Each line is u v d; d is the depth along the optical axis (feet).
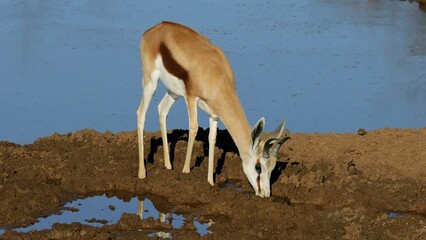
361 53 187.01
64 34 194.49
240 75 169.89
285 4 225.76
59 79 166.61
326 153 124.67
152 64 114.21
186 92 110.93
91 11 214.48
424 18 215.51
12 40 189.67
